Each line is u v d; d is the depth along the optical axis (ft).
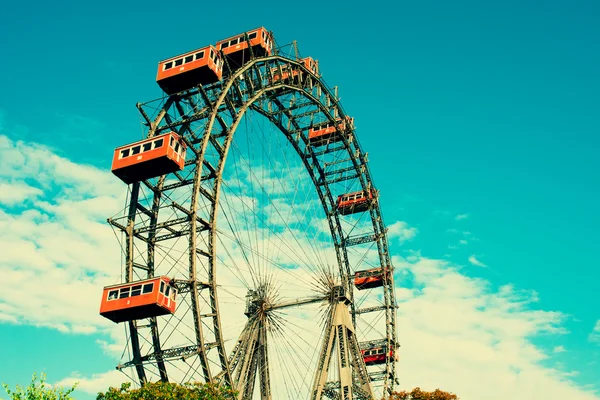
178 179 200.64
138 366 175.11
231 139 204.74
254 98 223.10
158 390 156.97
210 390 162.61
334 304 242.37
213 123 197.57
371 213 297.53
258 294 221.87
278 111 254.27
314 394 222.69
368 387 235.81
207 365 170.71
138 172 185.68
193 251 177.37
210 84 209.05
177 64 204.13
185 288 180.86
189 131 205.16
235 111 211.41
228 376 176.96
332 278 248.52
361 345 289.33
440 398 191.62
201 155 190.49
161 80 204.13
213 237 185.98
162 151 179.32
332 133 279.28
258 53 233.14
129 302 170.40
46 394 131.75
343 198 297.74
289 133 265.34
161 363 175.63
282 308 224.53
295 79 260.01
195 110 208.74
